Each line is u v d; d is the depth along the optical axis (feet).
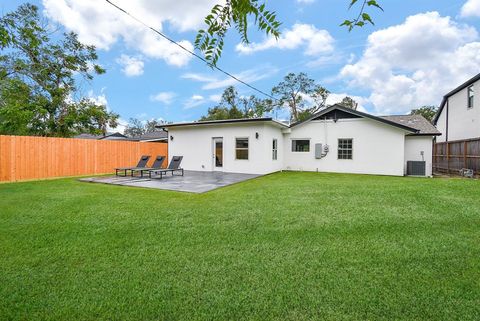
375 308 6.09
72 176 34.24
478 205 15.79
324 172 40.50
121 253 9.20
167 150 48.70
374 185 24.59
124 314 5.95
